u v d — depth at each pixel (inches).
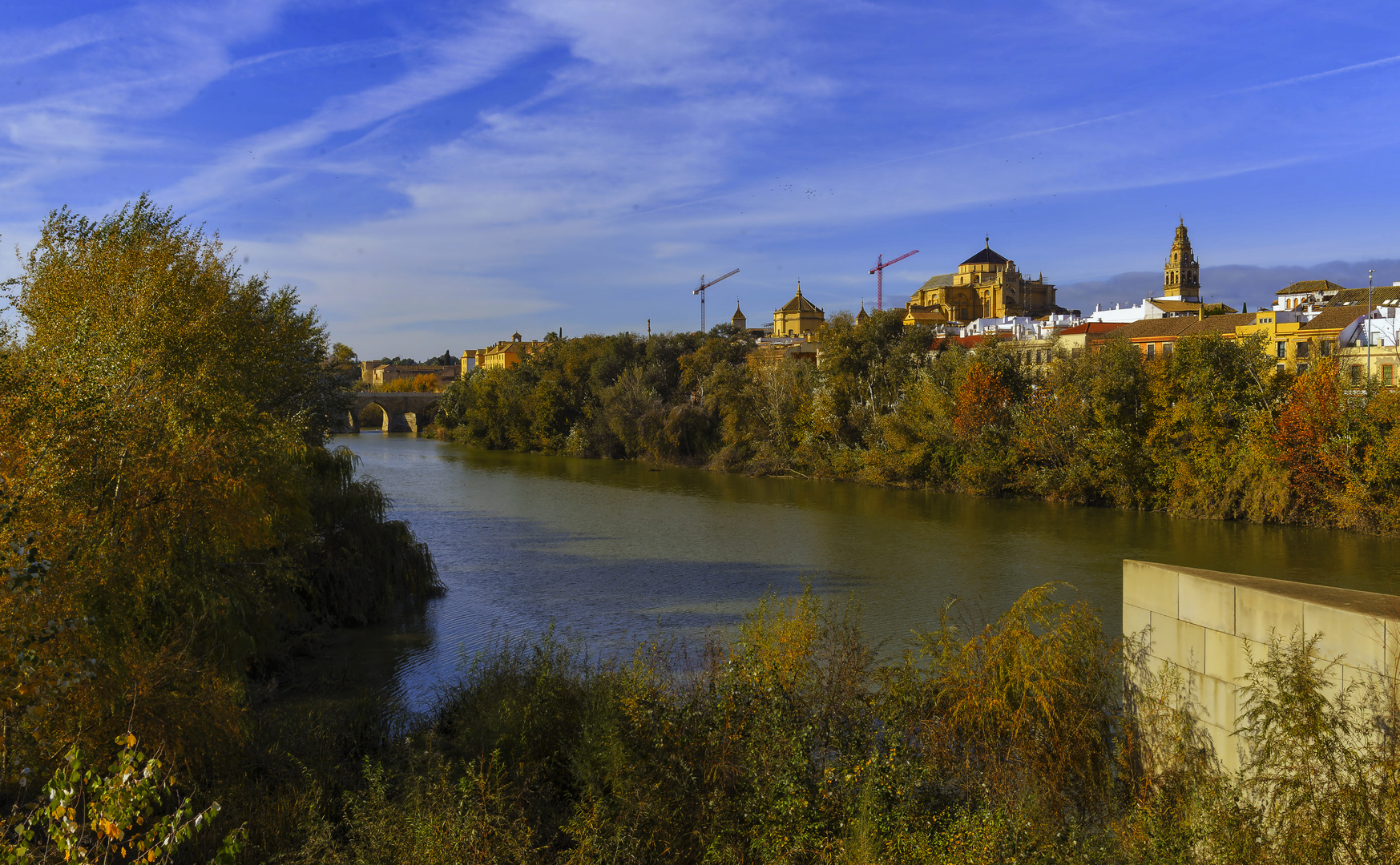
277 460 824.3
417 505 2263.8
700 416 3523.6
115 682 455.5
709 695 528.1
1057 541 1711.4
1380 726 351.9
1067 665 506.6
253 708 669.3
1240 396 2049.7
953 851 394.3
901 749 470.6
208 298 1034.1
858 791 435.2
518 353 7829.7
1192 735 450.9
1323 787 360.2
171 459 596.1
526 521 1991.9
